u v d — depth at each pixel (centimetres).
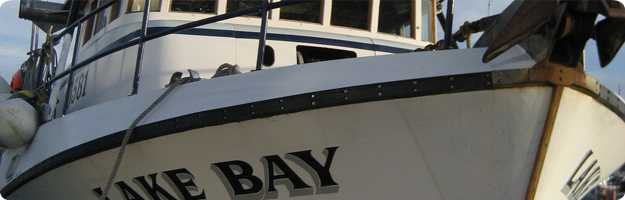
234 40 973
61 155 919
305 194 759
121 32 1040
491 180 713
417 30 1052
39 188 1023
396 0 1046
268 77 742
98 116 877
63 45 1334
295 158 746
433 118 696
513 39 636
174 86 798
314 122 720
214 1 1012
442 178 722
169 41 970
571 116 690
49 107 1079
